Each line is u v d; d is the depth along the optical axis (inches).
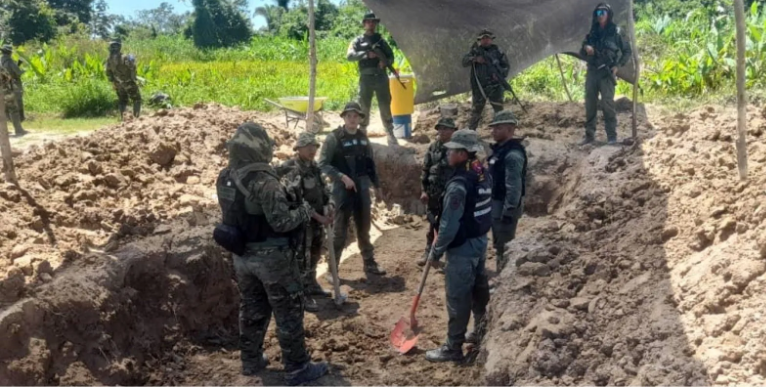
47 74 657.6
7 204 229.9
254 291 202.1
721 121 274.4
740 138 212.5
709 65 456.8
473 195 193.3
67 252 212.2
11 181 243.1
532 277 211.6
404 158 368.2
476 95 370.6
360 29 1467.8
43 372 175.5
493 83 366.0
